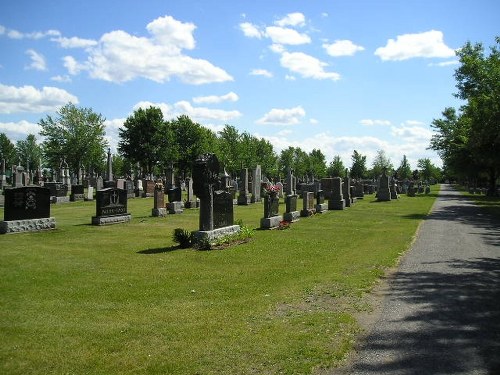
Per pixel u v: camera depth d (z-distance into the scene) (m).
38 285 9.30
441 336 6.35
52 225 18.12
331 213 27.33
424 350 5.85
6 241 14.91
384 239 16.03
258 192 35.69
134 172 69.69
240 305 7.90
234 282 9.66
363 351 5.83
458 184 125.94
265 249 13.91
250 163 83.19
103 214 20.48
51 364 5.50
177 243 14.95
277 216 20.17
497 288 8.96
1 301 8.12
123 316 7.34
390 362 5.48
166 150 79.25
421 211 29.14
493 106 30.91
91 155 75.12
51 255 12.63
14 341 6.23
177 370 5.30
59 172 61.59
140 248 14.07
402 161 110.19
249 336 6.33
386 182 41.44
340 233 17.84
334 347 5.91
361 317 7.20
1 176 38.31
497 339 6.23
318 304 7.91
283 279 9.91
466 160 55.75
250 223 21.48
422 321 6.98
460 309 7.59
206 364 5.45
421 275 10.14
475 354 5.71
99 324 6.93
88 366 5.45
